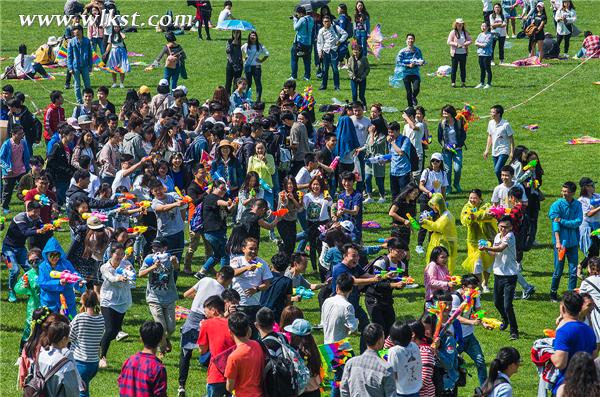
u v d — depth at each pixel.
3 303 56.81
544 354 39.72
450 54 109.12
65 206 70.31
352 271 48.06
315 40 104.19
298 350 39.03
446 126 76.06
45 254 48.91
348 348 40.91
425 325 40.78
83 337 43.16
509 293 53.19
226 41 121.56
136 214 59.22
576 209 57.91
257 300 47.59
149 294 49.09
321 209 60.56
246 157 66.56
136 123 69.00
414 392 38.41
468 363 51.16
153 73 108.75
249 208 59.59
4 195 71.38
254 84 103.50
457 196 76.31
